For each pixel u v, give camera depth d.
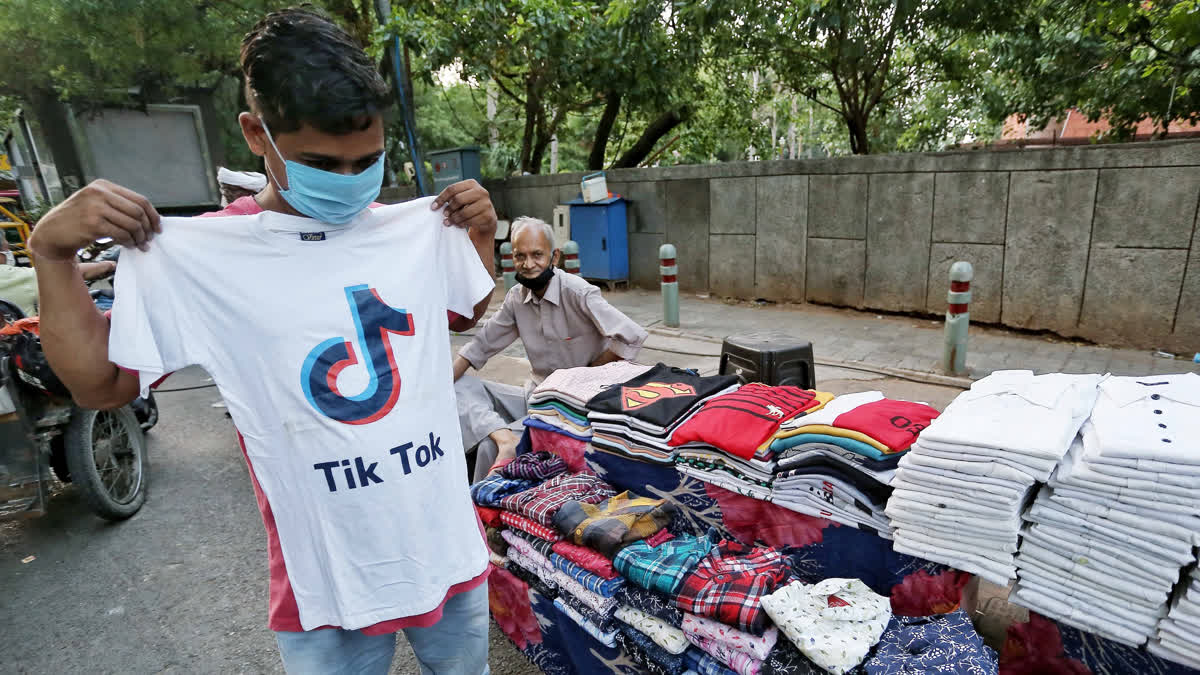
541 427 2.44
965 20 6.82
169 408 5.48
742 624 1.52
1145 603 1.26
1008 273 6.04
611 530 1.86
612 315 2.85
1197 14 4.34
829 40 7.99
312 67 1.01
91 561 3.23
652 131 11.35
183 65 9.02
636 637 1.78
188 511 3.70
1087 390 1.60
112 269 3.49
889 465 1.57
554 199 10.04
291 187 1.09
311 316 1.15
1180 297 5.17
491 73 9.32
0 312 3.50
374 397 1.18
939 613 1.56
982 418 1.48
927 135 12.08
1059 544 1.34
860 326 6.59
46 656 2.58
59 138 10.98
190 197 12.39
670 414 2.03
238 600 2.88
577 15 8.53
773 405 1.92
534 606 2.09
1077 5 6.13
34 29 8.11
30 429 3.15
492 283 1.45
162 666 2.49
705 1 7.11
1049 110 8.35
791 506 1.73
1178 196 5.03
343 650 1.29
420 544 1.23
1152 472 1.22
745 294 8.11
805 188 7.25
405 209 1.33
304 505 1.17
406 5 8.20
